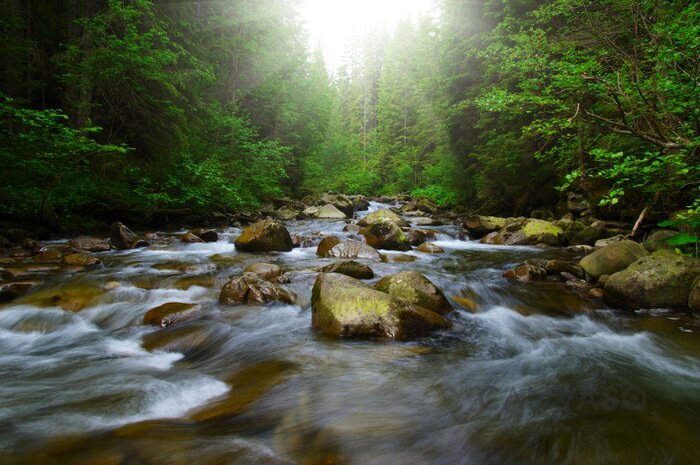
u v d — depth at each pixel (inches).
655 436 96.9
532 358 151.4
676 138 185.5
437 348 159.8
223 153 679.7
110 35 444.5
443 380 130.6
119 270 268.2
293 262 312.7
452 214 751.1
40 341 166.7
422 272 289.4
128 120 536.4
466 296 229.3
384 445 94.2
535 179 572.1
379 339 164.1
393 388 124.3
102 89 477.7
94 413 107.3
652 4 219.0
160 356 154.3
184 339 165.8
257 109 968.3
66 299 204.4
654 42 200.5
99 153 447.5
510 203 657.6
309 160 1184.2
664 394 120.6
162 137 539.2
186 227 539.2
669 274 205.0
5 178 371.6
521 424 103.4
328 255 340.5
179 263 289.9
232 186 611.8
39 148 381.4
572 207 498.3
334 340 163.3
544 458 88.7
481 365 143.9
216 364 145.9
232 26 809.5
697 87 169.5
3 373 135.5
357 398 117.6
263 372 135.6
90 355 153.2
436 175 943.0
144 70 454.0
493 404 114.7
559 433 98.5
